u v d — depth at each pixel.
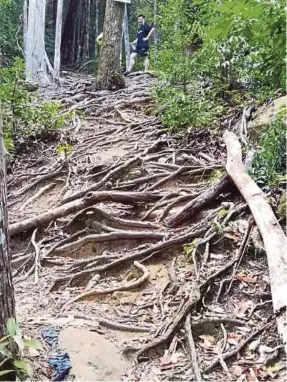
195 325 3.19
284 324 2.79
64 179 5.92
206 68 7.10
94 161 6.21
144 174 5.71
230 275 3.67
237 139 5.60
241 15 2.93
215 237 4.08
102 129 7.59
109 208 4.96
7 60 14.92
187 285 3.65
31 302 3.64
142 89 9.55
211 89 7.25
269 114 5.81
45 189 5.79
